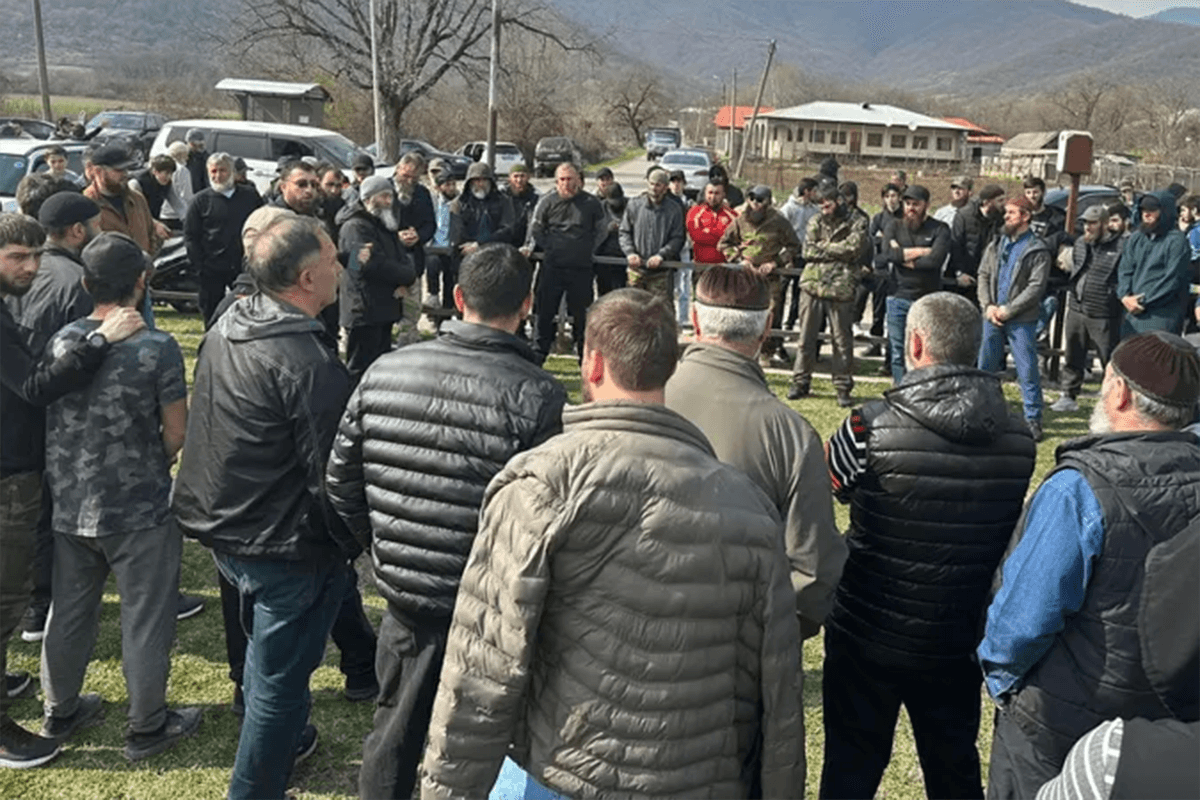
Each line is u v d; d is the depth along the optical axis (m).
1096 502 2.05
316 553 2.84
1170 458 2.07
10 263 3.14
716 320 2.53
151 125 32.91
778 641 1.91
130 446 3.18
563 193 8.34
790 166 61.66
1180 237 7.18
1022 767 2.23
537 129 47.69
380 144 31.34
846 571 2.74
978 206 8.55
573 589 1.82
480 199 8.99
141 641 3.29
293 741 2.96
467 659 1.85
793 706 1.94
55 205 3.72
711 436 2.45
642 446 1.84
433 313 9.34
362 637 3.70
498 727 1.83
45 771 3.27
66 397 3.12
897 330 7.88
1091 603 2.07
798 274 8.38
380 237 6.56
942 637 2.63
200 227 7.82
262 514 2.79
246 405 2.75
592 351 1.97
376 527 2.54
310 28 34.78
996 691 2.23
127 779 3.25
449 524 2.45
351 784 3.29
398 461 2.48
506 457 2.41
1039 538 2.10
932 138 80.56
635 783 1.81
